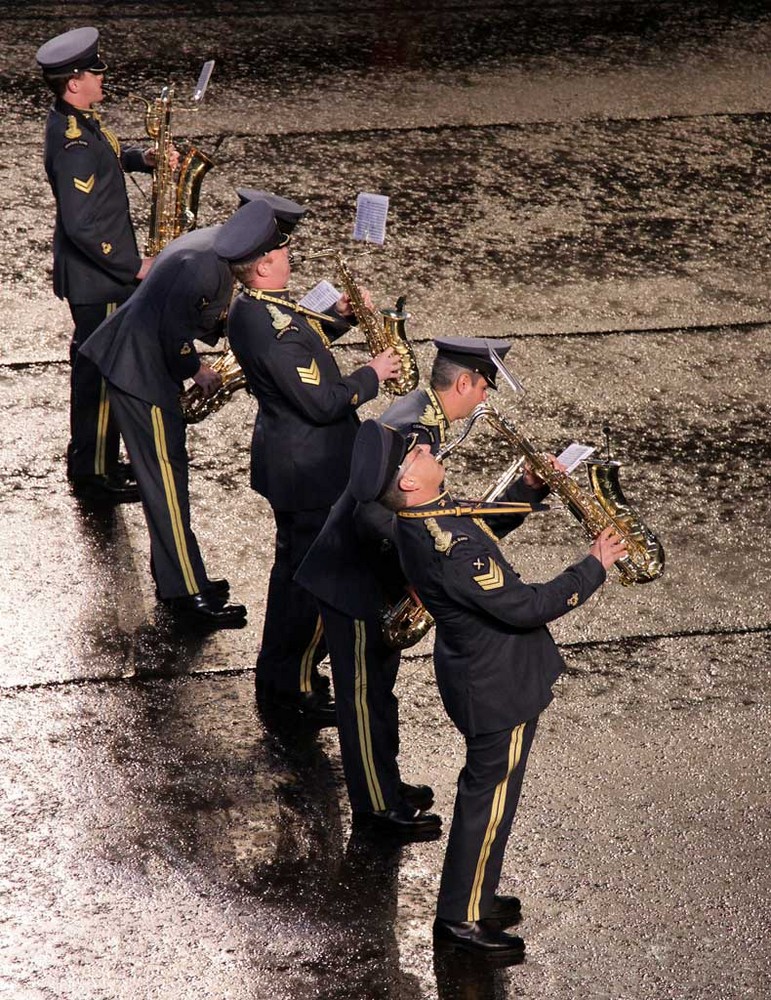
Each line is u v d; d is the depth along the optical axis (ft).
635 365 107.65
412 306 113.70
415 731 74.28
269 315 70.59
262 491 74.23
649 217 127.65
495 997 59.41
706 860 66.39
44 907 63.52
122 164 93.91
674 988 59.82
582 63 157.07
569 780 71.00
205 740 73.92
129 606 83.71
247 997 59.26
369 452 57.57
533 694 59.47
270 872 65.82
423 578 58.18
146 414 80.18
